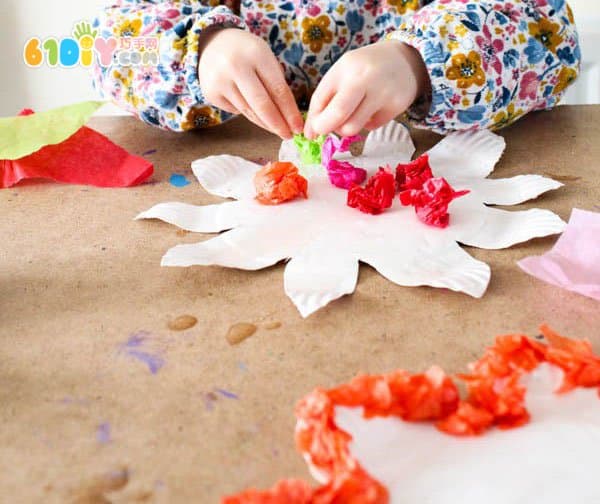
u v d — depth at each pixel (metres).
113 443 0.41
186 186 0.73
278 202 0.67
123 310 0.54
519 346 0.44
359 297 0.54
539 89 0.85
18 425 0.43
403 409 0.41
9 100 1.53
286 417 0.43
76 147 0.76
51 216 0.67
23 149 0.72
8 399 0.45
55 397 0.45
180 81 0.81
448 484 0.39
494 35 0.80
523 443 0.41
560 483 0.39
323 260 0.58
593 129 0.83
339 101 0.69
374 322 0.51
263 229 0.63
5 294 0.56
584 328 0.50
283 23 1.00
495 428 0.42
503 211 0.65
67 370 0.47
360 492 0.35
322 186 0.70
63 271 0.59
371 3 1.00
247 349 0.49
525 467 0.40
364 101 0.71
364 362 0.48
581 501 0.38
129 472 0.39
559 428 0.42
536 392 0.44
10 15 1.45
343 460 0.37
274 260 0.58
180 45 0.80
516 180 0.70
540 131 0.83
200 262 0.58
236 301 0.54
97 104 0.78
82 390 0.46
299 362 0.48
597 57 1.27
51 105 1.54
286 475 0.39
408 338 0.50
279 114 0.74
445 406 0.42
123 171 0.74
